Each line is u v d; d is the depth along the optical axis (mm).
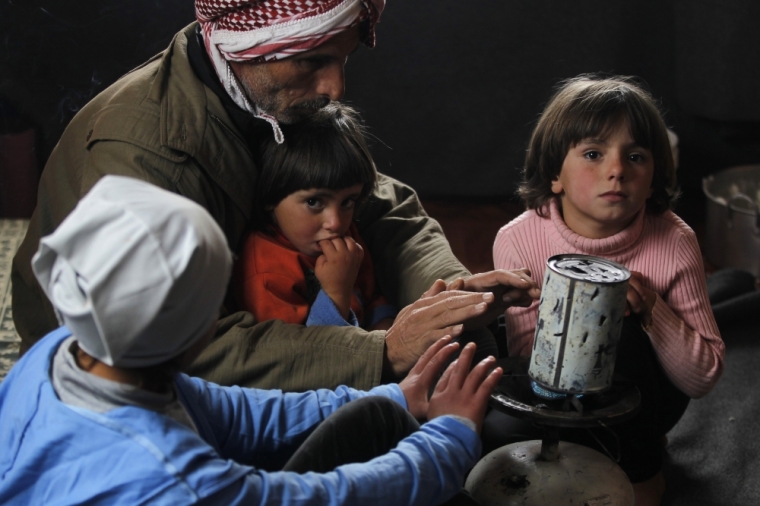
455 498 1051
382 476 917
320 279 1493
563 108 1452
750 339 2213
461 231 3232
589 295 1056
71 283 774
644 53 3410
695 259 1488
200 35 1480
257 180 1481
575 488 1148
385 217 1754
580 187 1431
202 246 795
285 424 1117
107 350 777
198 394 1060
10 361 1833
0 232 2465
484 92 3420
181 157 1340
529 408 1100
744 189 3150
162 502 779
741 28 3221
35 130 3055
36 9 2988
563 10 3328
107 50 3068
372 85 3410
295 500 851
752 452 1799
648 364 1449
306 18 1316
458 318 1288
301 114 1441
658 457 1558
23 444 826
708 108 3365
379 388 1183
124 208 781
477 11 3318
